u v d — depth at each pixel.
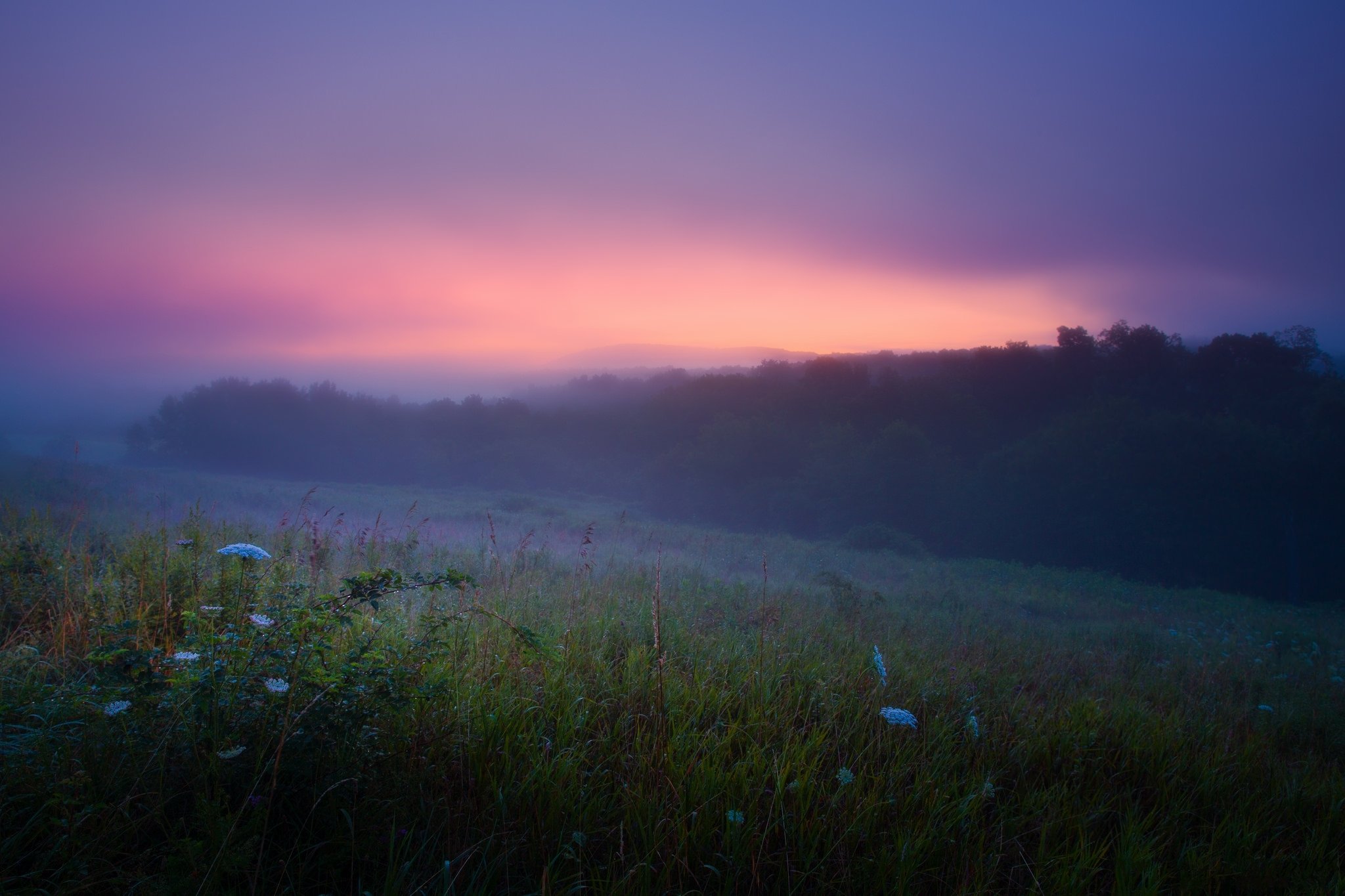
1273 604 25.84
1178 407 48.75
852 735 3.94
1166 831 3.47
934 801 3.19
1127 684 7.00
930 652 6.87
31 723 2.62
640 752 3.20
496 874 2.49
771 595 9.79
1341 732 5.94
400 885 2.23
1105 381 54.28
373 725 2.84
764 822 2.92
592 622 5.55
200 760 2.38
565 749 3.13
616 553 15.08
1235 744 5.18
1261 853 3.31
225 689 2.48
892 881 2.68
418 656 3.39
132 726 2.47
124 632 2.80
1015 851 3.08
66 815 2.06
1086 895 2.80
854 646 6.45
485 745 3.02
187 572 4.30
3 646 3.76
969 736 4.18
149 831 2.30
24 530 5.77
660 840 2.65
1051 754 4.17
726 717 3.96
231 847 2.08
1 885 1.92
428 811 2.67
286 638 2.79
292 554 5.56
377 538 8.77
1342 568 35.16
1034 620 13.89
